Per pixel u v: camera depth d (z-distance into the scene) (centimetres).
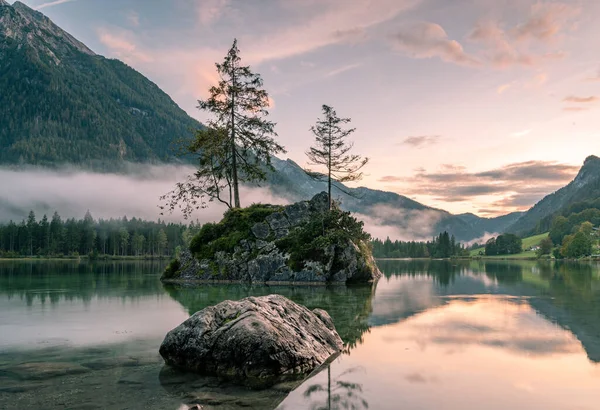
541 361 1059
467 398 791
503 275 5175
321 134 4919
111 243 17700
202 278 3900
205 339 1027
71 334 1379
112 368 1002
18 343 1256
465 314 1869
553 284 3656
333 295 2705
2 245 16175
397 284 3728
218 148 4603
